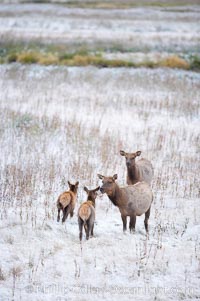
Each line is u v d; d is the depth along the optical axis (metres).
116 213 48.41
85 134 73.12
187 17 194.88
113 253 39.28
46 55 126.88
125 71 117.31
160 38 154.88
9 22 177.38
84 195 52.31
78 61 122.69
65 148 67.19
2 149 65.31
